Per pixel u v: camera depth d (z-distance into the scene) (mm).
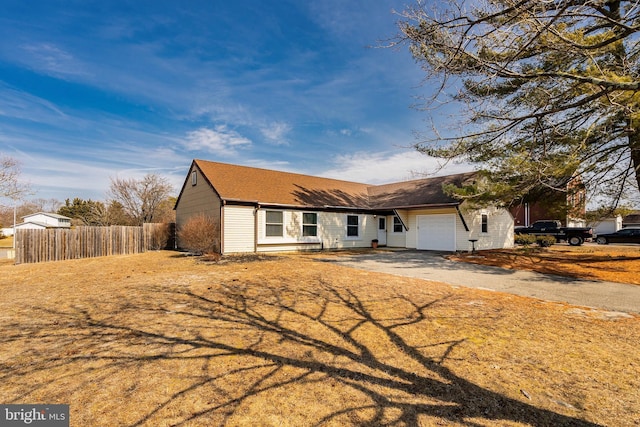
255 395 2717
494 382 2949
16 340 3990
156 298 6098
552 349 3711
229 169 17609
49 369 3199
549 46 4887
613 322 4742
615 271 9578
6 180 21578
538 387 2855
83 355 3533
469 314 5105
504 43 4914
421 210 18156
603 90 5117
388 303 5746
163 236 18422
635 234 22109
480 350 3691
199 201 16688
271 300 5938
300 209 17156
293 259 12609
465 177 17609
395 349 3727
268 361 3391
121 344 3850
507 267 10609
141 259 13336
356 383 2930
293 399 2656
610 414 2436
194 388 2828
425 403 2602
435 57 5184
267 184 17609
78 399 2656
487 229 17859
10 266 11820
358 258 13133
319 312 5188
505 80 7543
